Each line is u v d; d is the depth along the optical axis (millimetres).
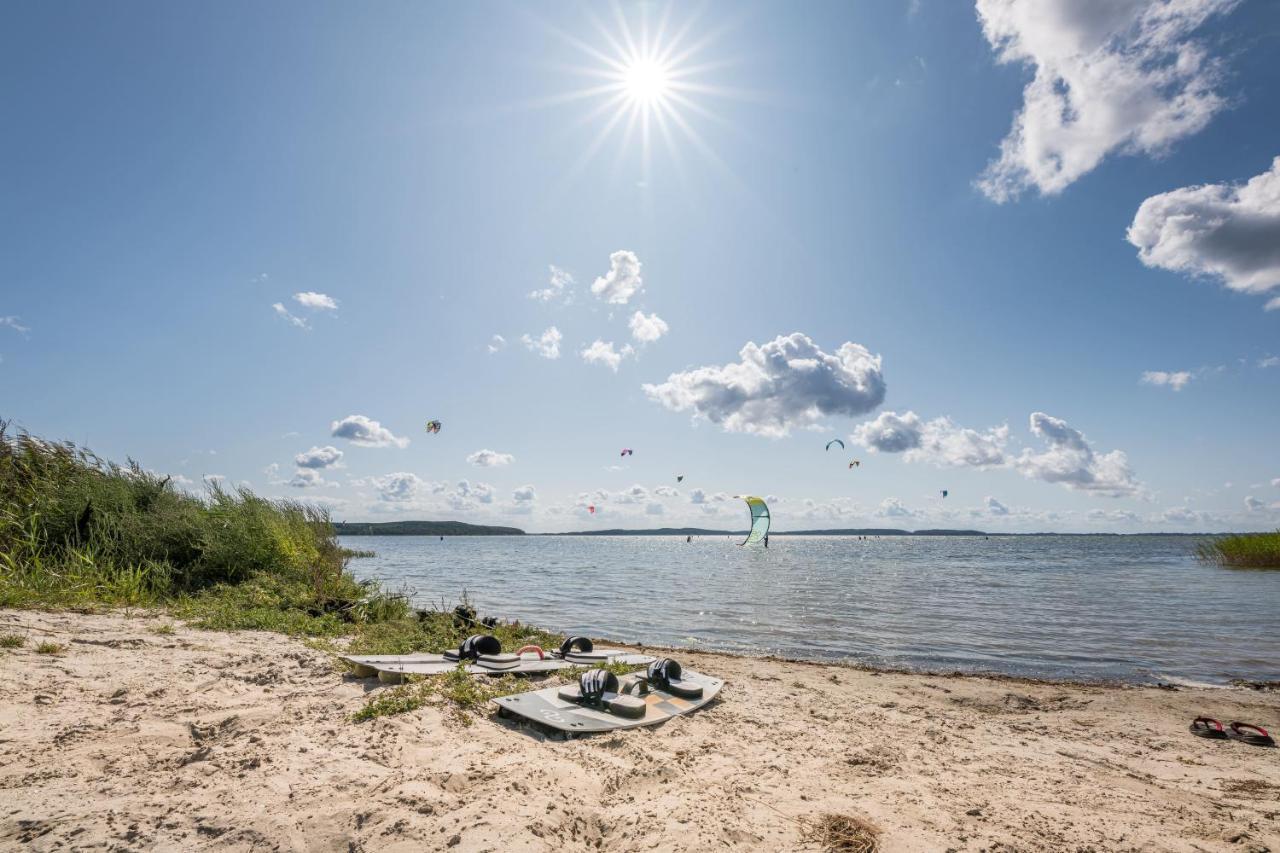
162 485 13148
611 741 4613
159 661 5805
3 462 11055
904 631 12977
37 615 7312
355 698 5199
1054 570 35906
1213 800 4031
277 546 12852
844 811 3584
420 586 22750
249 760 3641
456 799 3242
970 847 3176
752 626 13578
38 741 3650
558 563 46031
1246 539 32875
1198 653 10719
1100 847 3234
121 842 2652
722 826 3232
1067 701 7078
